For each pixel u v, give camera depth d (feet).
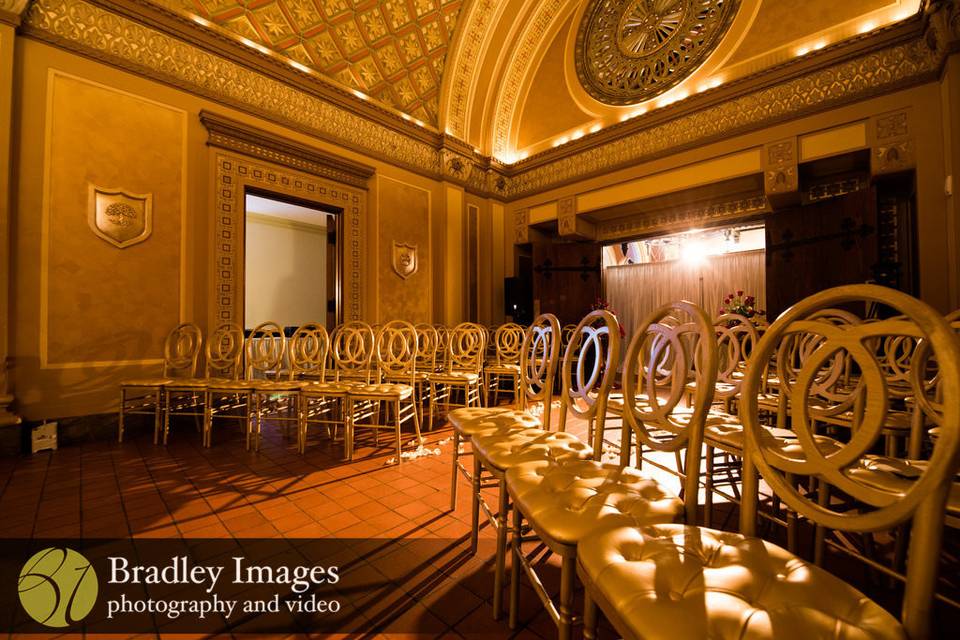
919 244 11.85
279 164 14.35
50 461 8.77
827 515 2.30
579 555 2.69
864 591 4.58
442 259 19.58
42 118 9.96
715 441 5.31
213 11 12.78
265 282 27.99
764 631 1.86
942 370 1.84
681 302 3.72
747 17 15.57
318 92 15.38
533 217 21.68
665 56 17.60
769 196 14.83
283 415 13.33
